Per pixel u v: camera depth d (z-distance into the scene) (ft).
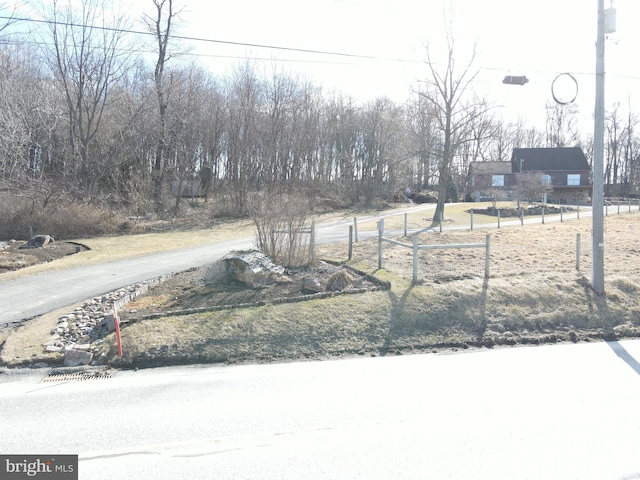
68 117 86.02
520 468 12.98
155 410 17.31
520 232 66.95
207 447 14.42
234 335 25.27
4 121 66.95
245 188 96.48
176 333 25.13
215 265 35.70
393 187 147.33
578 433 15.06
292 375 21.08
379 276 34.86
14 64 88.07
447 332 27.07
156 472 13.01
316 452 13.99
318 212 108.37
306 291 31.71
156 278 36.99
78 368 22.47
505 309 29.53
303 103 130.62
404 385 19.57
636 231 67.05
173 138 98.02
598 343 25.95
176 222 83.15
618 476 12.57
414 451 13.96
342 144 155.33
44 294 33.60
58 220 65.62
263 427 15.74
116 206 81.97
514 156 192.34
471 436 14.89
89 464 13.50
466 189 184.75
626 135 232.32
